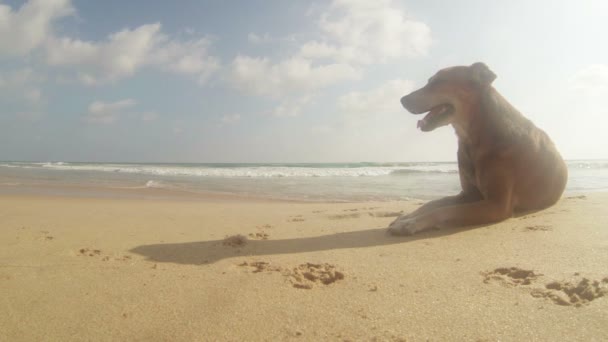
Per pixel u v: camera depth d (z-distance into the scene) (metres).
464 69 1.02
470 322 0.39
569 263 0.58
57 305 0.44
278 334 0.37
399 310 0.43
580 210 1.07
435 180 3.78
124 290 0.49
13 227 0.96
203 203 1.81
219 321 0.40
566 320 0.39
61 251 0.71
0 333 0.38
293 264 0.63
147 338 0.36
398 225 0.88
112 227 0.99
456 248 0.72
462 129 1.04
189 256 0.69
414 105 1.02
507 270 0.56
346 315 0.41
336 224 1.07
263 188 2.89
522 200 1.05
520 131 1.03
